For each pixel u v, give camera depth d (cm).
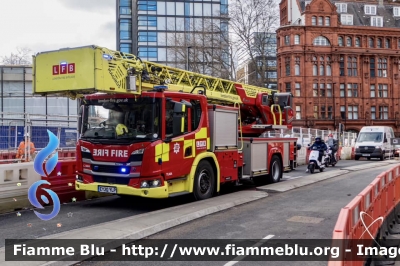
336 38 5959
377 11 6588
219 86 1410
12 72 3130
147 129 1015
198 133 1142
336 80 5938
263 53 4197
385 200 867
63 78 967
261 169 1482
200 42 4231
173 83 1209
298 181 1630
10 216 998
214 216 993
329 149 2397
